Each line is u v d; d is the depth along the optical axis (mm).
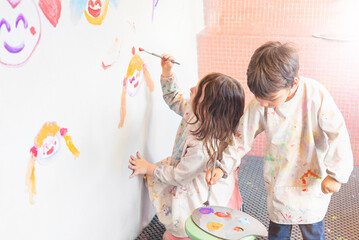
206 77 1300
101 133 1116
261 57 993
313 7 2168
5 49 722
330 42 1997
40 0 803
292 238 1465
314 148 1122
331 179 1075
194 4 2043
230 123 1275
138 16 1293
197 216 1059
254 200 1757
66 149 951
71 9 908
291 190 1157
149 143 1505
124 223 1344
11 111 753
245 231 999
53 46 858
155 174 1329
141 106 1392
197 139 1276
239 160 1189
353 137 2094
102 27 1058
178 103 1473
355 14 2125
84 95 1004
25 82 783
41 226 882
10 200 775
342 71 2020
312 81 1104
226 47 2123
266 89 982
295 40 2031
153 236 1478
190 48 2016
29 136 811
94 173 1102
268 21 2229
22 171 801
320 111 1076
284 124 1117
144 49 1371
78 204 1031
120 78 1203
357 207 1714
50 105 869
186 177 1277
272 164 1171
